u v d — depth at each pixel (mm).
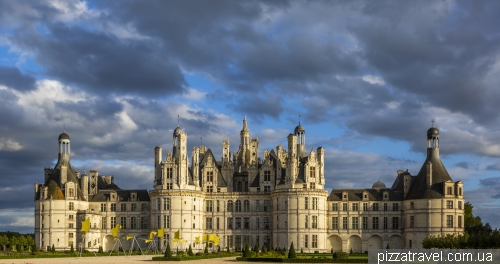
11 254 166625
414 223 194500
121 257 166000
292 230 197375
